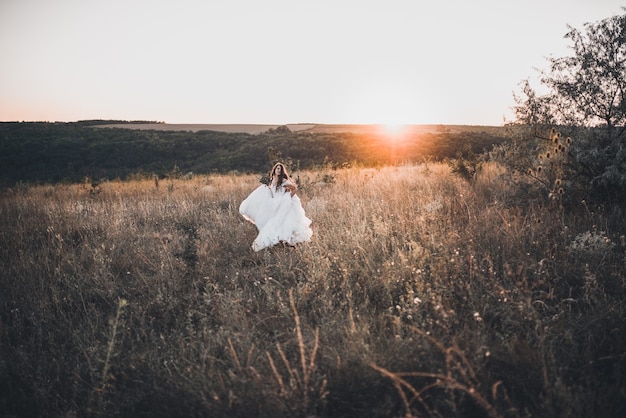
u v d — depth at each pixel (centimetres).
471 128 8181
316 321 353
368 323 323
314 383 259
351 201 776
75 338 353
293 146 4956
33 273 514
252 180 1445
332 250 502
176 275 480
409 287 371
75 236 715
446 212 670
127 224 758
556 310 329
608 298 329
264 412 241
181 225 731
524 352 269
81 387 291
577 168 623
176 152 5416
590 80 626
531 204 593
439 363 268
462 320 327
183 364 299
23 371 310
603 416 218
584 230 483
